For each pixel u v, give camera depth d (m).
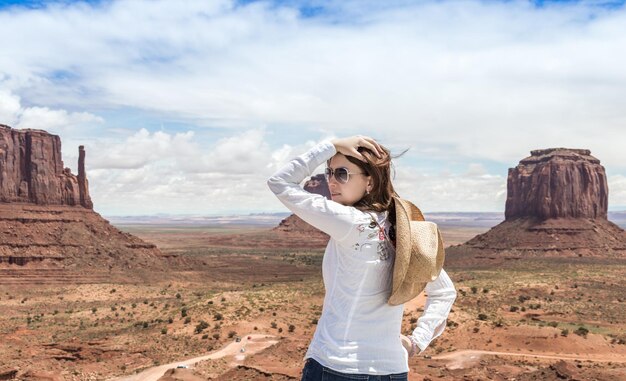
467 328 89.31
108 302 154.62
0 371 64.31
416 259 4.89
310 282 175.12
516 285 150.88
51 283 178.75
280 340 87.56
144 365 73.62
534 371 60.25
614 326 103.12
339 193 5.20
